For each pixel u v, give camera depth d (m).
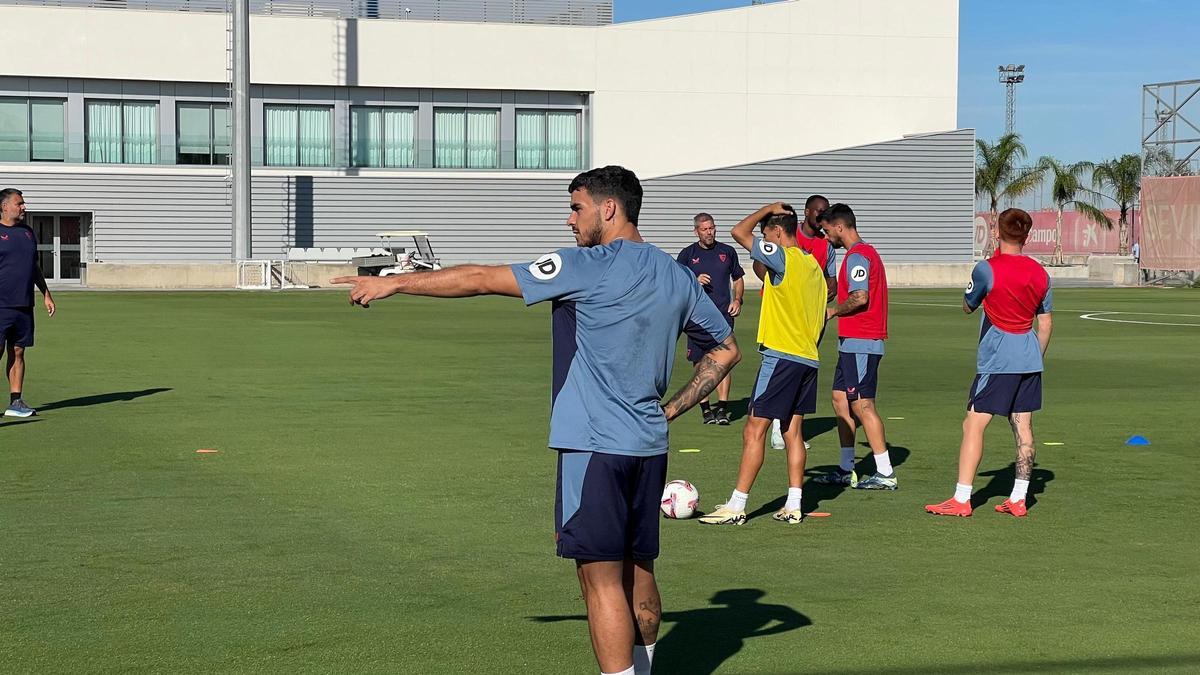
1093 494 9.22
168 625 5.79
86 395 14.71
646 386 4.49
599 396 4.45
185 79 52.97
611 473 4.42
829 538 7.75
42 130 52.31
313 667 5.22
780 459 10.84
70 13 51.88
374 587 6.47
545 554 7.20
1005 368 8.30
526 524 8.00
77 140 52.47
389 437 11.66
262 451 10.82
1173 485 9.56
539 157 56.97
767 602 6.27
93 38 52.09
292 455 10.62
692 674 5.19
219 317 29.72
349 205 54.75
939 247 59.78
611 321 4.43
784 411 8.05
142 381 16.20
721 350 4.80
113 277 48.59
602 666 4.49
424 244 55.47
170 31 52.75
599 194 4.64
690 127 57.62
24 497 8.77
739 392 16.06
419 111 55.62
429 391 15.33
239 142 49.38
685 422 13.13
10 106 51.97
